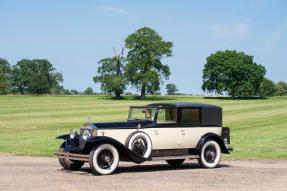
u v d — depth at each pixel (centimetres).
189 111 1085
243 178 851
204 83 9081
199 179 825
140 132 980
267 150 1744
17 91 13675
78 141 1002
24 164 1142
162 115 1041
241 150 1742
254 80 8888
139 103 6925
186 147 1080
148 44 8312
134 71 8438
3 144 1873
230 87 8919
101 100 8088
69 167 1015
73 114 4450
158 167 1135
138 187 705
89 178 835
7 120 3678
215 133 1125
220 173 949
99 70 8781
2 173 901
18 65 13925
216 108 1137
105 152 918
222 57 8950
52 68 14450
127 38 8481
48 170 989
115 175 895
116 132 967
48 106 6022
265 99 8581
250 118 4075
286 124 3403
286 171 1026
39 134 2508
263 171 1012
